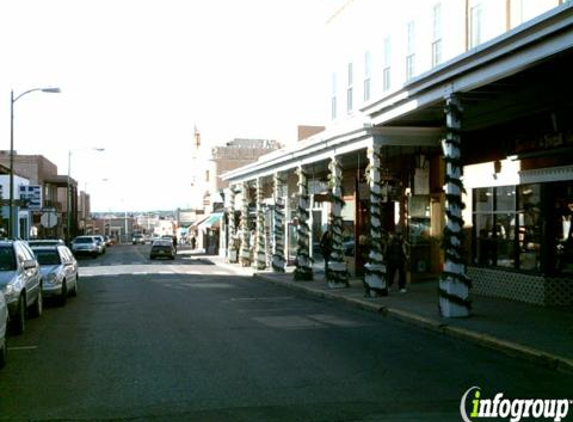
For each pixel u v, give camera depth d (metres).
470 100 15.03
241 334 13.04
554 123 14.49
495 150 17.55
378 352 11.10
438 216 21.95
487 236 18.14
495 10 17.48
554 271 15.54
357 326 14.16
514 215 16.86
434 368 9.84
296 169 28.09
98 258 56.78
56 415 7.48
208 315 16.08
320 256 31.28
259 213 33.59
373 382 8.91
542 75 12.94
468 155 18.88
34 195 49.22
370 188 18.67
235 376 9.30
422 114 16.98
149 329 13.81
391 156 23.30
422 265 22.17
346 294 19.62
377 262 18.56
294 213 36.03
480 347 11.59
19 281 13.52
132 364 10.20
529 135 16.02
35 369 9.95
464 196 19.02
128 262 48.44
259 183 33.81
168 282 27.41
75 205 90.06
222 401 7.97
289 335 12.91
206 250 67.81
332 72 29.70
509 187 17.11
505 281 16.95
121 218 168.50
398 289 20.06
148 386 8.77
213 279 29.11
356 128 18.78
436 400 8.01
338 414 7.38
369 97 25.69
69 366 10.14
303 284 23.47
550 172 15.15
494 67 12.44
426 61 21.27
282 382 8.91
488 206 18.14
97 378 9.29
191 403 7.90
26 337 13.02
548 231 15.52
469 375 9.38
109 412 7.57
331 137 20.92
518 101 15.02
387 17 24.12
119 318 15.69
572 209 15.30
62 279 18.47
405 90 15.56
